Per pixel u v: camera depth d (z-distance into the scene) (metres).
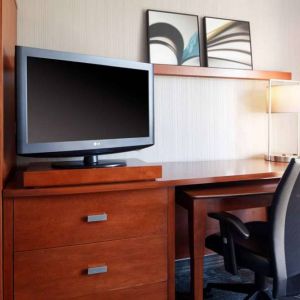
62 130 1.41
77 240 1.26
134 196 1.34
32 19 1.75
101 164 1.48
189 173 1.59
